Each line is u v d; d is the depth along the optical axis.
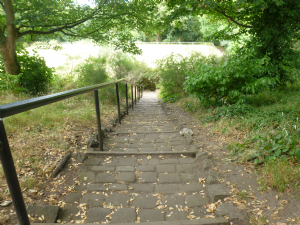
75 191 2.10
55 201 1.92
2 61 7.99
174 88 10.48
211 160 2.68
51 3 7.29
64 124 3.86
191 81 4.89
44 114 4.30
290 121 3.23
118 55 13.00
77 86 8.60
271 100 5.13
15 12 7.54
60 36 9.86
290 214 1.67
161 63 10.44
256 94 5.04
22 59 8.13
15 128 3.37
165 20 7.53
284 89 6.44
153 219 1.74
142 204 1.94
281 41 6.33
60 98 2.05
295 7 5.84
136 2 8.28
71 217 1.75
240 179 2.24
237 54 7.23
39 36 9.57
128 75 13.66
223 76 4.52
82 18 8.20
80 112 4.94
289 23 6.09
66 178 2.32
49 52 20.33
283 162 2.24
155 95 17.62
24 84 7.73
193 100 7.20
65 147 2.97
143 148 3.37
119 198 2.02
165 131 4.30
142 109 8.20
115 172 2.51
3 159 1.16
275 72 6.11
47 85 8.51
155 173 2.50
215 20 9.43
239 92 4.66
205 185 2.22
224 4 7.19
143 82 19.58
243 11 7.02
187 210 1.84
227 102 4.91
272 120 3.45
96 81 8.83
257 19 6.78
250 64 4.56
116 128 4.77
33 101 1.52
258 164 2.47
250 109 4.23
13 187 1.22
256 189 2.04
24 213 1.29
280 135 2.63
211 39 8.99
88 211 1.82
